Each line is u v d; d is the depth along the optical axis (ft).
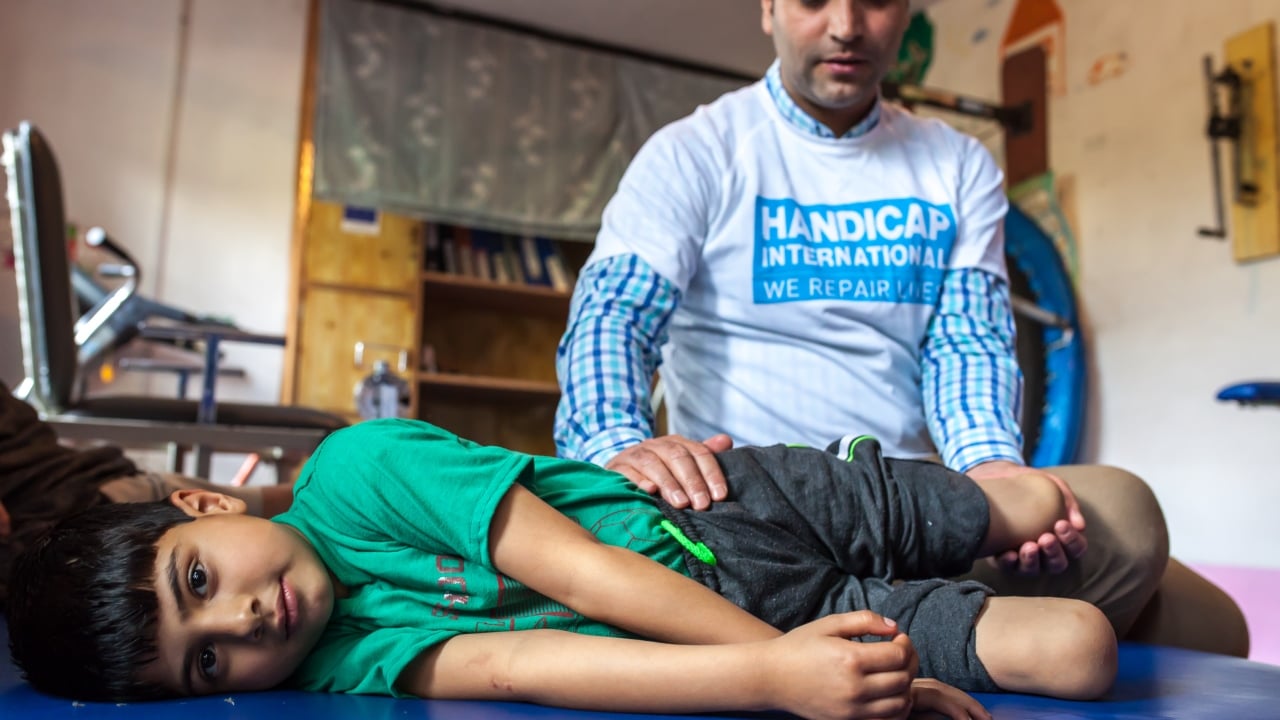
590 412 4.29
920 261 4.95
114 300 10.54
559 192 18.29
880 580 3.66
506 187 17.89
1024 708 2.93
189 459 16.55
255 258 16.80
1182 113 12.94
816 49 4.59
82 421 8.77
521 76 18.21
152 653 2.95
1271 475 11.71
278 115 17.13
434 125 17.47
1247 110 12.14
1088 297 13.99
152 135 16.44
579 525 3.25
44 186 8.52
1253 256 12.00
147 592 2.97
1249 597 9.71
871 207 4.94
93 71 16.22
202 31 16.85
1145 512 4.30
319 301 16.81
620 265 4.64
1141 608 4.42
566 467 3.56
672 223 4.70
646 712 2.82
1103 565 4.23
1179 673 3.56
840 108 4.86
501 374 19.67
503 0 17.70
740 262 4.87
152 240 16.30
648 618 2.98
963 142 5.24
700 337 4.97
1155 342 13.09
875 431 4.90
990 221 5.16
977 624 3.23
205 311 16.47
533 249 19.01
